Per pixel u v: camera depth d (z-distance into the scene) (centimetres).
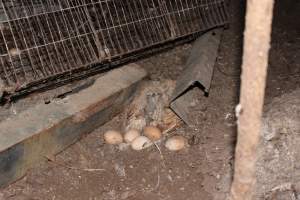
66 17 146
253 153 76
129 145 123
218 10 167
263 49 67
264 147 109
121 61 145
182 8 158
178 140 122
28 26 143
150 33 154
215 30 166
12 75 133
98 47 138
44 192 108
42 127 108
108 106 125
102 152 121
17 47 133
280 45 165
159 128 128
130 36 146
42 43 142
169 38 152
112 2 154
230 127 126
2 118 121
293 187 99
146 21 153
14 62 137
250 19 66
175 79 144
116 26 144
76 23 146
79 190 111
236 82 144
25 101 127
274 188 101
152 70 148
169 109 131
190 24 161
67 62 139
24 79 131
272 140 110
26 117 111
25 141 103
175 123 129
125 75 134
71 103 118
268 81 145
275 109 120
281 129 112
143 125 128
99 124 126
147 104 132
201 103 136
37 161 112
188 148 122
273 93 138
